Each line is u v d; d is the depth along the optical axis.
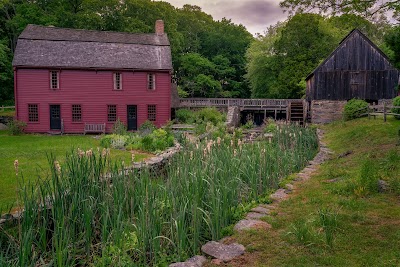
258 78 45.41
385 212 5.40
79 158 6.12
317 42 37.50
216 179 5.97
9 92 40.53
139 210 5.01
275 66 41.44
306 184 7.52
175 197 5.46
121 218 5.17
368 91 24.53
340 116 24.77
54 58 26.28
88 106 26.95
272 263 4.01
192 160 7.32
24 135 24.56
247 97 55.38
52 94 26.23
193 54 49.25
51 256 4.77
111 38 29.45
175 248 4.56
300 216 5.45
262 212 5.77
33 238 4.84
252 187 6.72
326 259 4.01
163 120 28.41
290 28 38.47
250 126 28.44
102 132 26.91
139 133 20.89
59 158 13.18
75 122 26.83
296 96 40.31
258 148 8.70
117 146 16.64
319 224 4.98
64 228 4.71
